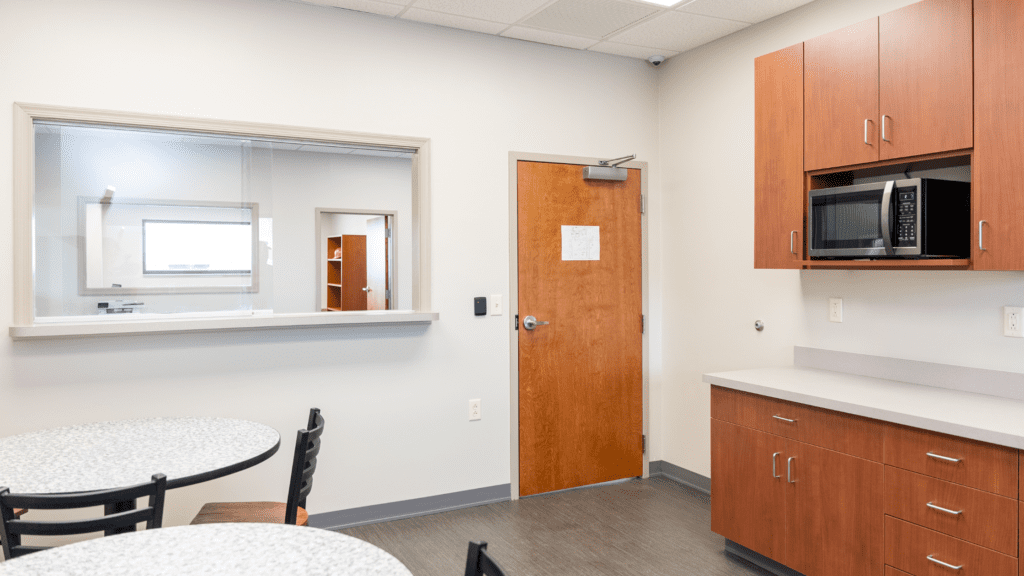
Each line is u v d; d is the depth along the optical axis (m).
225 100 2.90
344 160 6.52
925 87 2.25
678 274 3.90
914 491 2.09
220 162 3.75
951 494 1.98
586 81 3.78
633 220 3.94
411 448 3.33
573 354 3.76
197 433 2.19
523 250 3.60
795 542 2.51
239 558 1.22
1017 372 2.34
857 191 2.45
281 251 6.25
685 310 3.85
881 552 2.20
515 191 3.57
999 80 2.05
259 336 2.98
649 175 3.99
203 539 1.31
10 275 2.54
